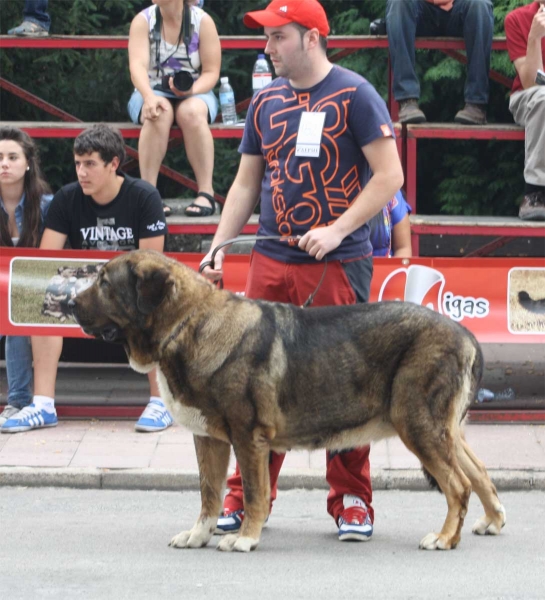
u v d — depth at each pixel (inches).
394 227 476.4
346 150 318.3
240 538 319.3
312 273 325.4
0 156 452.4
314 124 316.2
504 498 388.2
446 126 560.1
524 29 555.8
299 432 313.3
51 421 461.4
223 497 326.3
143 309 302.7
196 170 551.8
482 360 325.4
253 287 335.6
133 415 476.7
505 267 454.6
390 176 315.0
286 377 307.0
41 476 399.2
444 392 310.2
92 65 736.3
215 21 744.3
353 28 721.0
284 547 324.8
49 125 568.7
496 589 284.4
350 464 331.6
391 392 313.3
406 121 563.8
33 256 450.9
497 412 468.4
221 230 343.9
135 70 546.6
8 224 464.8
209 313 306.2
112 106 748.6
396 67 564.4
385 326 312.7
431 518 362.9
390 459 419.5
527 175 537.0
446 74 672.4
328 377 309.4
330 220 322.0
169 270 305.1
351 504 334.6
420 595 279.1
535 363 581.9
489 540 332.8
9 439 441.7
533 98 531.8
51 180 738.2
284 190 323.9
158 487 399.2
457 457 333.7
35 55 724.0
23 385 471.5
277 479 368.8
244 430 305.9
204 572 298.4
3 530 344.2
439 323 313.3
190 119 541.6
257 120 332.8
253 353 303.6
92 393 520.4
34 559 311.9
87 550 321.4
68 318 454.3
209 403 305.1
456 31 573.9
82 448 430.3
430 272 452.8
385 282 451.2
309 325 312.7
